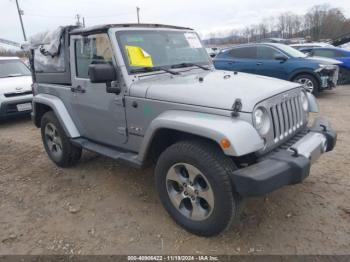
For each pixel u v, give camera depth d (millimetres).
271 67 9320
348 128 6023
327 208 3326
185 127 2678
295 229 3027
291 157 2625
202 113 2734
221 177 2582
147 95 3123
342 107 7906
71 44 3908
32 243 3033
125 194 3842
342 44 18344
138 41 3535
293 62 9000
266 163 2545
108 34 3387
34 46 4816
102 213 3467
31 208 3664
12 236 3150
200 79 3207
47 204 3732
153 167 4527
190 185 2869
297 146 2797
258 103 2611
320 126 3344
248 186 2422
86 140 4211
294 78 9102
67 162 4586
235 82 3121
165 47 3750
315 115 7133
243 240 2908
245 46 9922
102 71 3168
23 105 7746
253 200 3516
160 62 3637
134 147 3488
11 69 8703
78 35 3781
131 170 4496
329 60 9312
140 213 3418
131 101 3281
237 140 2430
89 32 3611
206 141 2766
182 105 2859
